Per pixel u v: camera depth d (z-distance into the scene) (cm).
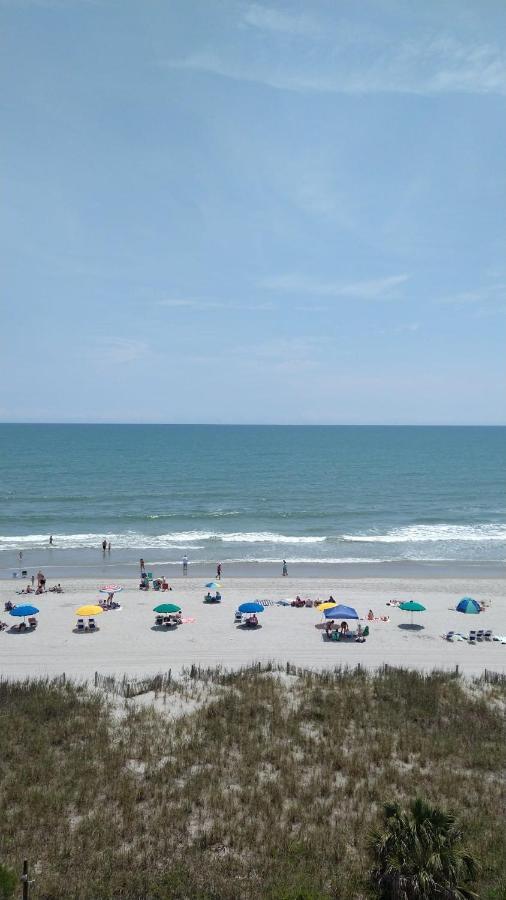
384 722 2041
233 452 17138
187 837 1392
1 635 3147
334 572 4734
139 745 1825
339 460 14912
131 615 3519
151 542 5703
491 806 1543
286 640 3145
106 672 2644
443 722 2067
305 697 2248
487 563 5106
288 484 10044
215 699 2219
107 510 7362
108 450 17112
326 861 1306
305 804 1538
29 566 4769
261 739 1880
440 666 2797
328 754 1798
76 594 3941
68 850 1314
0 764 1697
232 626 3356
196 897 1176
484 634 3222
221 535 6041
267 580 4388
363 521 6925
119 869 1262
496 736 1972
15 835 1374
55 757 1747
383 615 3619
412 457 16138
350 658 2894
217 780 1639
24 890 1142
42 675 2581
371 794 1591
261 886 1212
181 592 4025
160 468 12306
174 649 2977
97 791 1571
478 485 10244
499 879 1220
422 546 5716
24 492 8712
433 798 1575
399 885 1155
